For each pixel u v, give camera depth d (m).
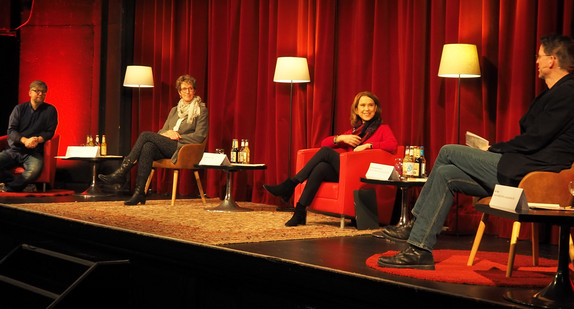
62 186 7.72
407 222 4.25
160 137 5.73
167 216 4.80
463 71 4.36
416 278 2.69
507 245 3.94
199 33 6.79
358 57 5.46
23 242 5.15
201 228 4.13
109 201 6.01
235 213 5.13
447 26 4.83
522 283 2.60
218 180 6.55
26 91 8.07
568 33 4.09
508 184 2.91
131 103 7.45
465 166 2.95
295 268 3.03
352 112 4.91
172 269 3.73
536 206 2.54
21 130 6.76
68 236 4.61
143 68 6.89
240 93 6.35
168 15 7.06
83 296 3.72
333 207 4.45
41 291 3.86
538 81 4.26
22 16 8.06
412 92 5.07
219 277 3.46
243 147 5.63
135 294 3.92
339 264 2.99
